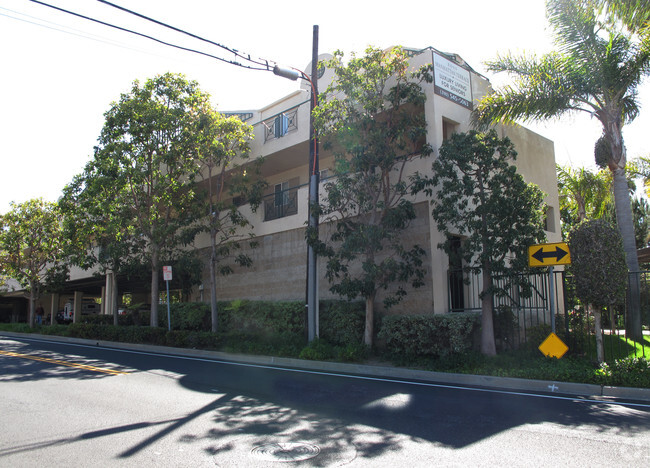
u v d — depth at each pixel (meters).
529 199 11.92
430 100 14.45
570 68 13.54
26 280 28.86
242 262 17.97
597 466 5.02
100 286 36.66
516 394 9.03
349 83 13.56
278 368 12.33
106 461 5.14
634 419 7.11
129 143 18.22
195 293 22.19
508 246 11.90
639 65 12.92
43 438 5.99
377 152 13.12
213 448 5.57
